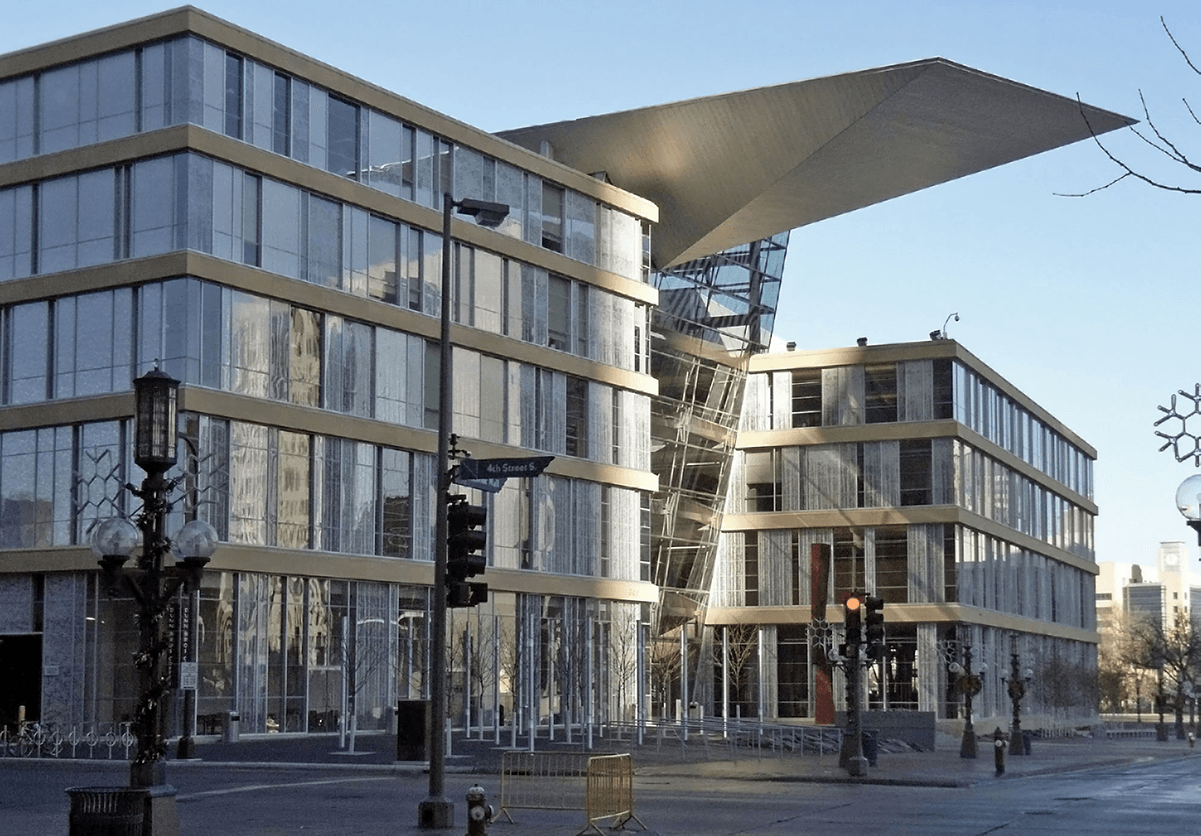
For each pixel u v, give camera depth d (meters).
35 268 54.66
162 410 19.22
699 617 89.75
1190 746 80.75
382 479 58.78
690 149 73.31
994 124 67.44
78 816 18.16
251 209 54.03
